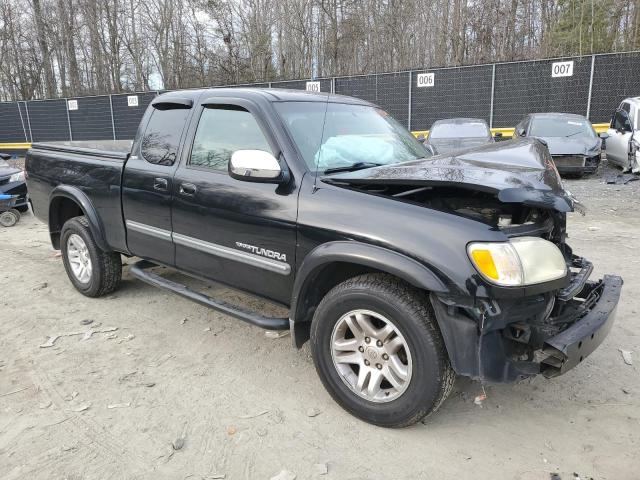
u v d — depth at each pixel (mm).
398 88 18562
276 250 3330
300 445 2922
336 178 3141
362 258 2824
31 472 2719
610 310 2969
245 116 3625
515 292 2602
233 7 28547
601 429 3020
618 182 12031
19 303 5074
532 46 28359
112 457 2836
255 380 3617
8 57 35875
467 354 2650
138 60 33125
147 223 4266
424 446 2895
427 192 3170
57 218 5449
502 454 2824
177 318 4680
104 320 4652
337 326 3080
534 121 13836
